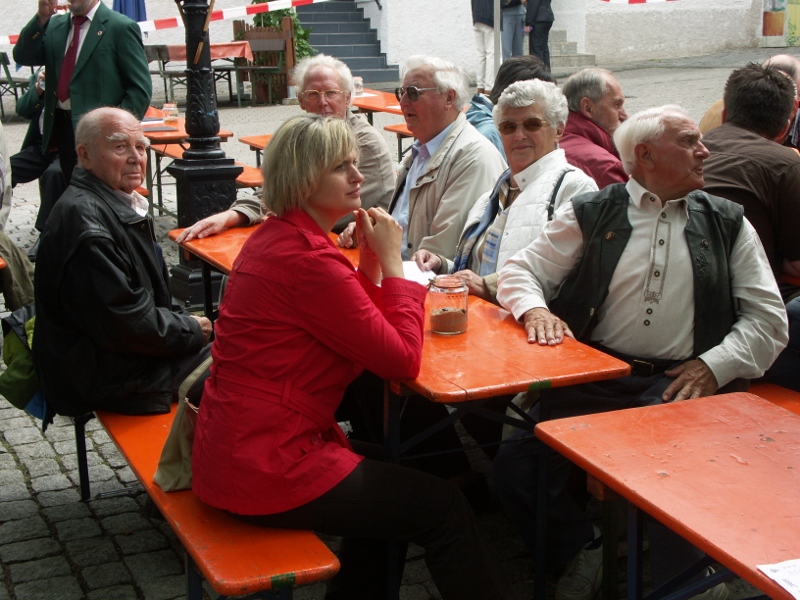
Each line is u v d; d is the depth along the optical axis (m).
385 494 2.35
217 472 2.30
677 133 2.83
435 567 2.46
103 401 3.15
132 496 3.68
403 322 2.47
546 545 2.94
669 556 2.74
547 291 3.17
